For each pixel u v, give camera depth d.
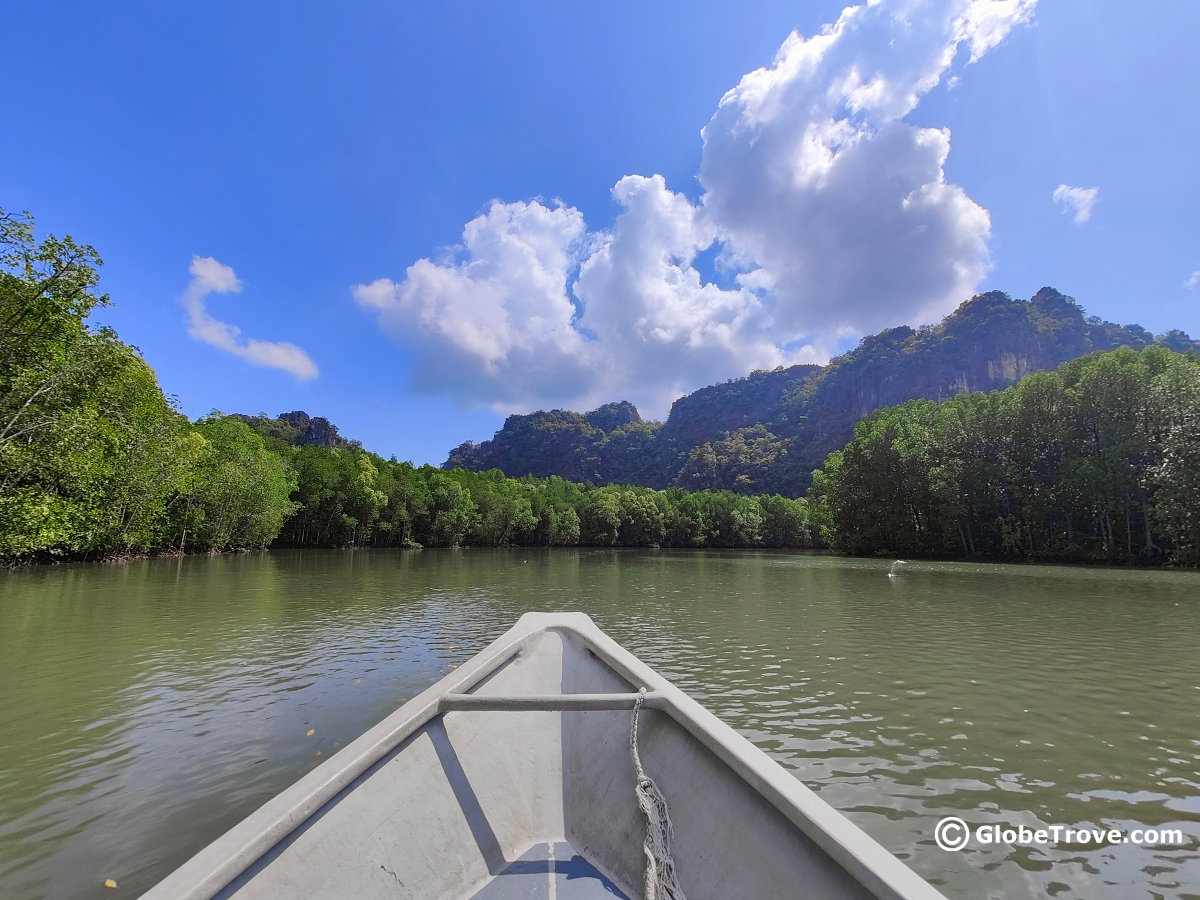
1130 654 11.83
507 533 86.00
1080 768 6.31
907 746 6.91
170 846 4.59
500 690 3.28
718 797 2.48
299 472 60.88
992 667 10.73
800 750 6.80
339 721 7.43
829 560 52.12
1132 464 40.97
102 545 30.72
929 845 4.85
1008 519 48.78
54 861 4.38
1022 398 47.81
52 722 7.40
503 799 2.93
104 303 22.45
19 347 21.02
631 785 2.84
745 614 17.58
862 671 10.41
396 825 2.48
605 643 3.61
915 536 54.78
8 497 19.77
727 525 107.00
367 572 32.06
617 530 99.56
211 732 7.04
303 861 2.15
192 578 25.64
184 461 34.69
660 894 2.18
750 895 2.16
